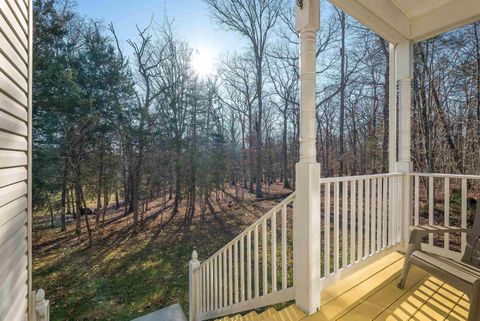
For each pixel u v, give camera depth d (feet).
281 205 6.93
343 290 6.98
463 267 5.69
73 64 28.53
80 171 28.76
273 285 7.17
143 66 33.47
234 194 36.88
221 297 9.32
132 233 30.48
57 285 22.66
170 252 27.40
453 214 19.16
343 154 30.58
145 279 23.47
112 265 25.23
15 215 3.79
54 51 27.68
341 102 30.66
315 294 6.18
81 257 26.16
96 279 23.40
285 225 6.91
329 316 5.93
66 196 28.45
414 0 8.37
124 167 31.78
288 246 22.71
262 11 35.63
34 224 26.20
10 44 3.50
